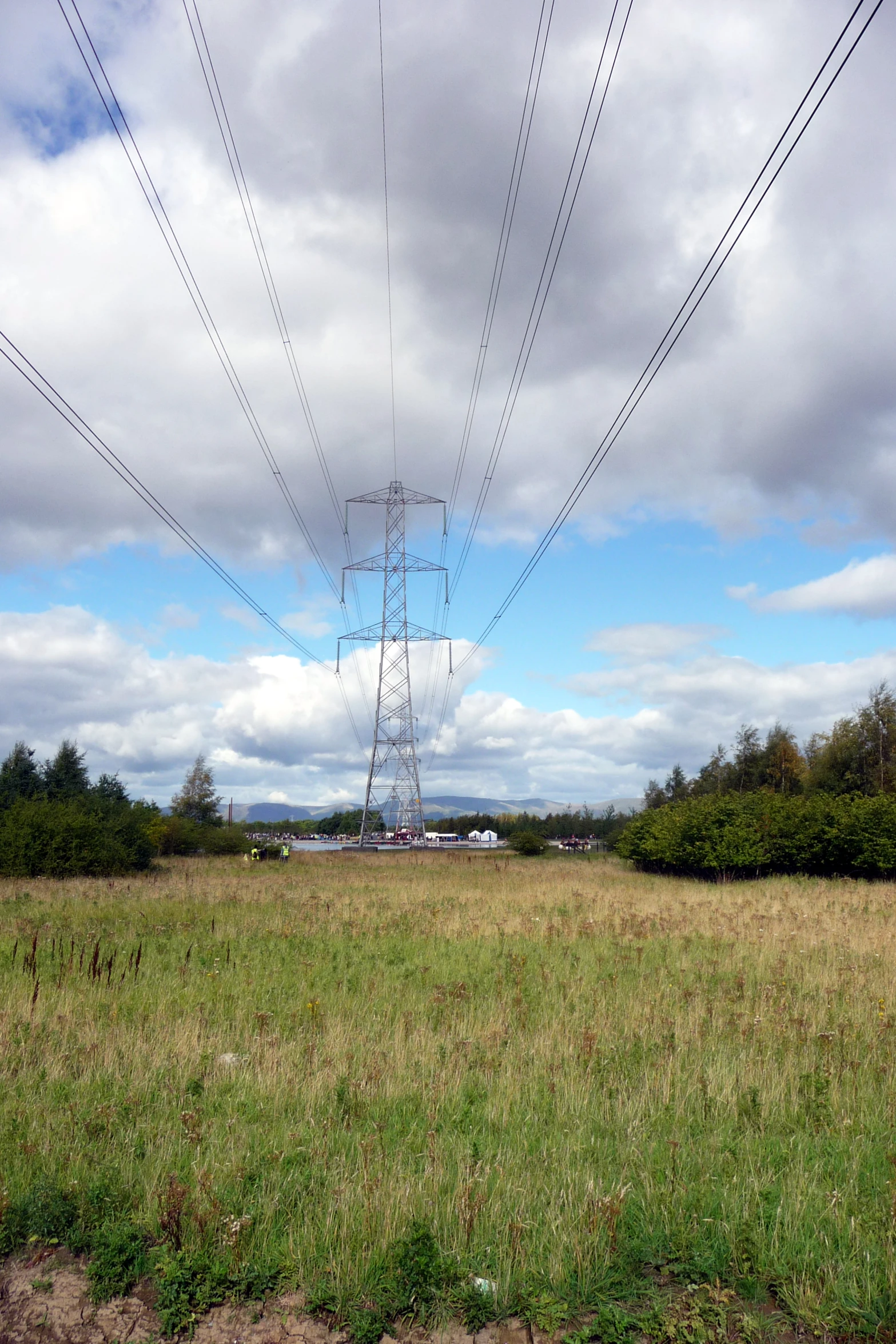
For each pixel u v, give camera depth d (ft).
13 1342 14.80
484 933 61.16
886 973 44.21
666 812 176.86
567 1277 16.14
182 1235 17.35
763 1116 23.76
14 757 222.89
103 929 61.57
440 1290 15.89
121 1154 21.02
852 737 207.72
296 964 47.57
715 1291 15.74
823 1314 15.20
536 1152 21.38
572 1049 28.89
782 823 147.54
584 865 194.49
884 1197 18.60
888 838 131.85
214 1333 15.10
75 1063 27.53
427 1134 21.61
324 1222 17.75
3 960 47.44
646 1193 18.98
